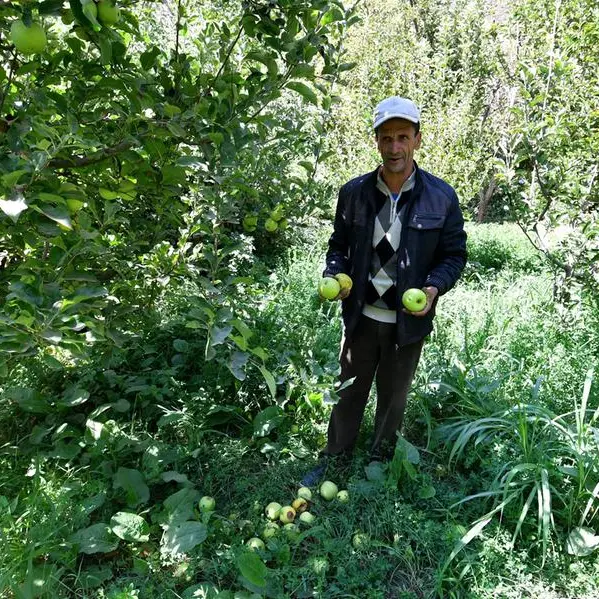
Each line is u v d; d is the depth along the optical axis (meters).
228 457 3.02
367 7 10.91
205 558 2.40
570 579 2.34
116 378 3.54
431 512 2.71
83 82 2.04
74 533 2.39
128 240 2.55
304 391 3.42
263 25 1.98
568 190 4.80
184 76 2.09
